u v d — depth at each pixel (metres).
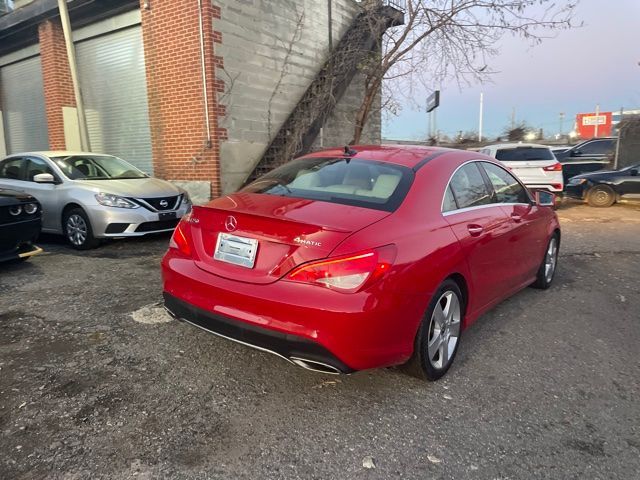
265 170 10.51
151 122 10.30
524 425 2.77
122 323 4.09
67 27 9.74
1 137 15.12
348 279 2.59
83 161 7.89
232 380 3.19
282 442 2.56
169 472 2.31
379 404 2.95
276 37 10.98
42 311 4.35
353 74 12.30
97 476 2.28
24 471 2.30
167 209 7.32
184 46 9.46
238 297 2.82
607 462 2.46
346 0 13.52
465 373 3.39
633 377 3.39
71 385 3.08
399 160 3.57
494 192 4.23
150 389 3.05
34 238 5.85
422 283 2.90
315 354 2.63
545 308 4.79
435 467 2.40
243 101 10.13
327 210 2.94
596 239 8.48
